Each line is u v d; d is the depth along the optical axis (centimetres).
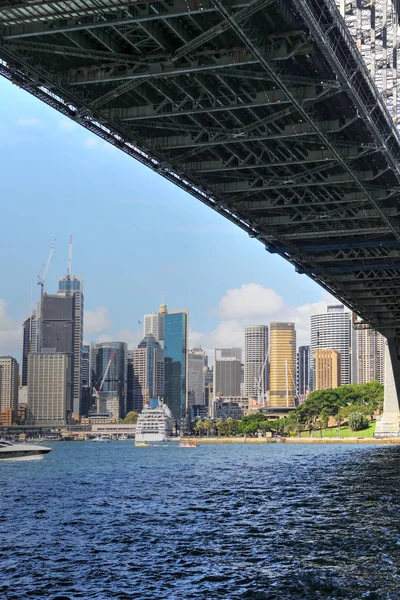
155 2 5881
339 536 5738
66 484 11106
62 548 5409
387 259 13012
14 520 6894
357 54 7019
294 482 10731
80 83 7025
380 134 8062
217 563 4819
